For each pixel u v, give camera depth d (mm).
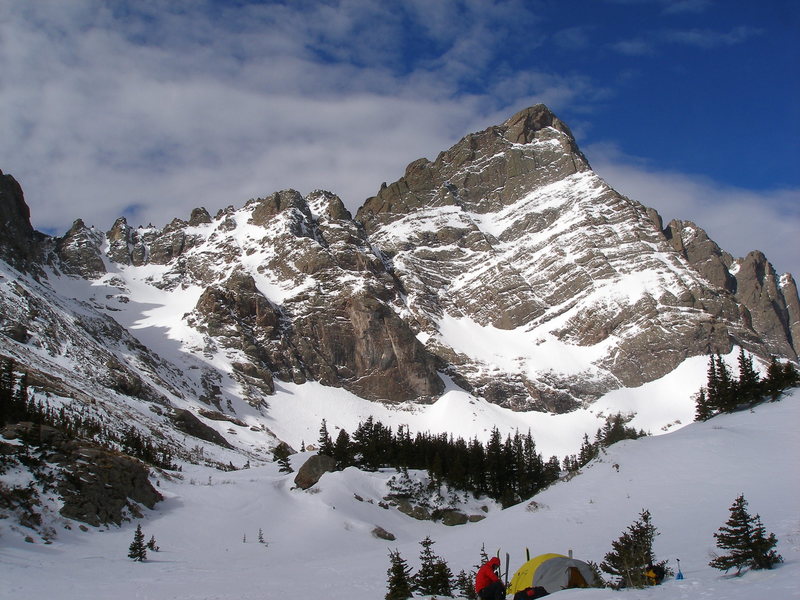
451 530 109000
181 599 51969
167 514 91188
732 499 71500
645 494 80062
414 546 88250
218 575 64438
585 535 72125
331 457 125562
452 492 120125
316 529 95438
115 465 88375
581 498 84875
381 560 76750
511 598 41500
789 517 61031
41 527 72750
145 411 188250
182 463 136250
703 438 91875
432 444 143250
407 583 52938
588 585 39781
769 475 77188
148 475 101812
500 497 123562
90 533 76938
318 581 61656
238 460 176375
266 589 56938
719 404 123500
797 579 36438
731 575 44344
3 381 107375
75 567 62531
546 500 88438
